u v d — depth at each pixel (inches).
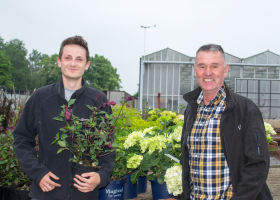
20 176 108.3
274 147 154.7
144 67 520.7
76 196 60.6
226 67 63.1
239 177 53.9
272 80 469.4
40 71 2527.1
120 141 118.3
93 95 69.1
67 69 65.6
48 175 60.4
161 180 98.0
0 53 1943.9
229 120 55.9
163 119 134.3
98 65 2758.4
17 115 146.5
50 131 64.1
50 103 65.2
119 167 107.0
